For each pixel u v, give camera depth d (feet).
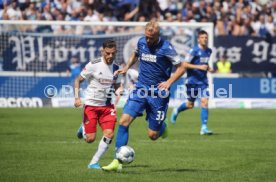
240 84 155.12
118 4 178.50
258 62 160.35
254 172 63.93
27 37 152.76
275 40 159.74
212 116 134.00
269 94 156.15
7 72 151.23
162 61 64.75
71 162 69.87
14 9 173.17
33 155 75.20
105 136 65.00
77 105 67.51
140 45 65.31
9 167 65.98
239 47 159.84
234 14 183.01
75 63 153.99
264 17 184.14
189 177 60.49
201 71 104.01
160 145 86.58
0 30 151.74
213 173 63.16
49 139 91.35
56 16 172.96
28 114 131.64
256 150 81.66
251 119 127.65
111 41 66.18
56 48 153.69
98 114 66.90
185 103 110.93
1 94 150.71
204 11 181.68
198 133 102.68
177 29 156.46
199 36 105.09
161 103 65.51
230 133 102.53
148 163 70.13
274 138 95.61
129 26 154.40
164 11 179.93
